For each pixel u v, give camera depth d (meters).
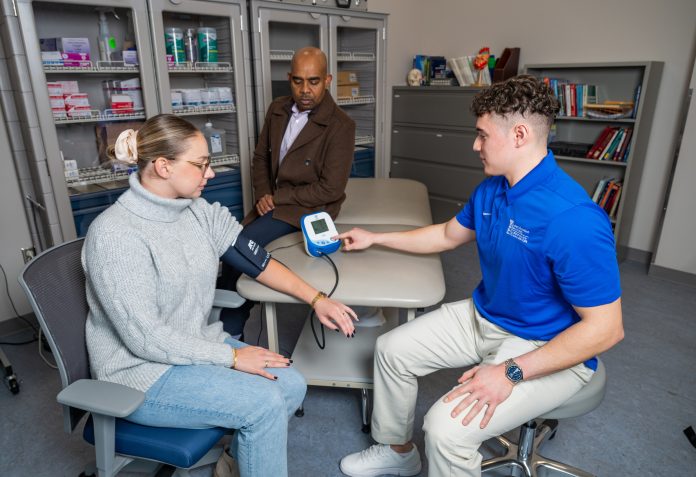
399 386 1.47
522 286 1.24
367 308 2.04
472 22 4.03
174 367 1.22
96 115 2.38
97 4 2.21
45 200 2.21
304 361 1.81
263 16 2.78
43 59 2.18
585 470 1.64
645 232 3.40
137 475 1.57
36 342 2.41
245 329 2.49
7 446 1.74
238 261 1.46
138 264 1.15
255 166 2.41
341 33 3.70
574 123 3.58
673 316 2.67
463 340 1.45
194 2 2.49
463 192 3.96
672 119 3.13
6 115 2.26
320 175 2.14
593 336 1.10
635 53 3.22
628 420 1.88
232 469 1.49
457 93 3.76
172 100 2.62
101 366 1.21
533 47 3.72
